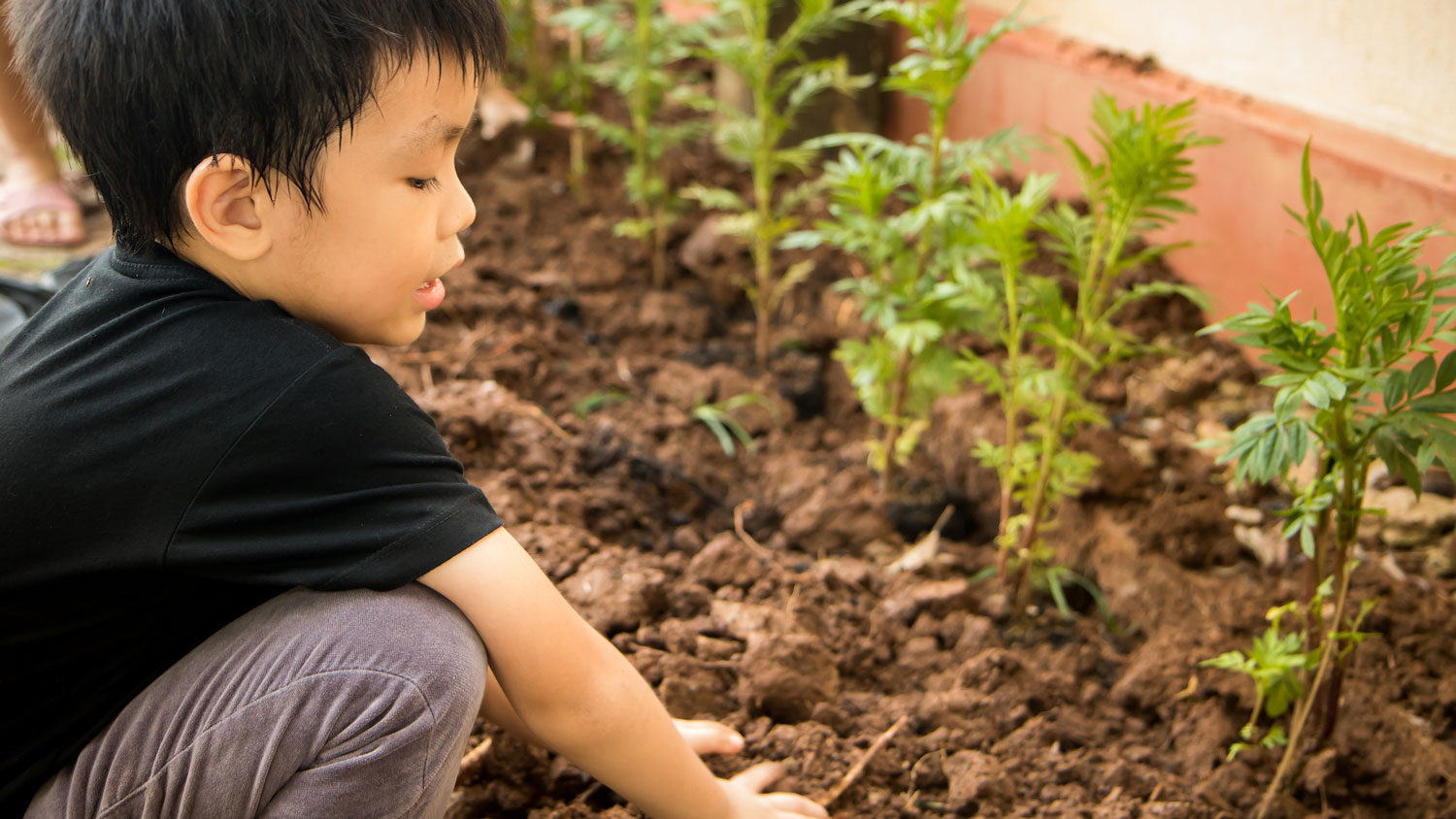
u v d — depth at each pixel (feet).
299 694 3.87
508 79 13.79
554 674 4.07
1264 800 5.55
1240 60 9.11
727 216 11.12
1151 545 7.39
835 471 8.20
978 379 6.92
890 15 7.18
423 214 3.96
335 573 3.79
